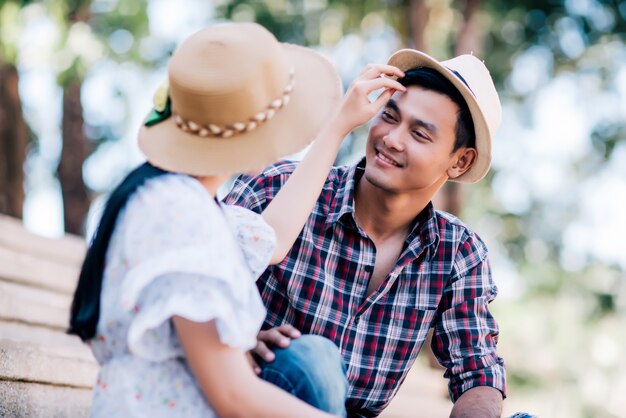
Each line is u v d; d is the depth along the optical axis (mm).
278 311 2850
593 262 15164
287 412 2010
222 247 2006
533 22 13062
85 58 8438
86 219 10484
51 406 3219
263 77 2094
